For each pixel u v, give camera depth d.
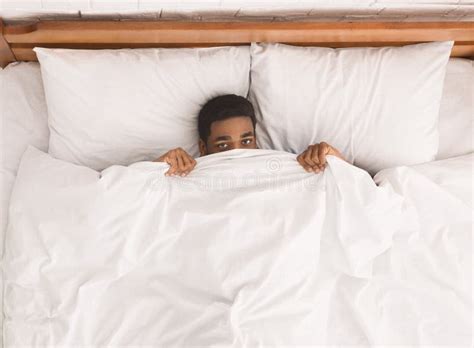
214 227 1.10
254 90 1.35
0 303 1.11
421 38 1.37
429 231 1.21
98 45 1.31
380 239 1.14
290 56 1.31
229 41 1.33
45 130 1.30
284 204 1.13
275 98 1.31
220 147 1.24
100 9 1.25
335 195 1.17
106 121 1.24
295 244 1.08
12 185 1.22
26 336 1.03
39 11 1.23
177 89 1.29
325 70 1.31
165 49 1.30
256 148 1.29
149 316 1.07
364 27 1.31
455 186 1.26
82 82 1.22
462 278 1.16
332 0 1.31
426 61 1.33
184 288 1.08
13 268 1.08
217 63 1.30
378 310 1.12
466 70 1.48
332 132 1.32
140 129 1.27
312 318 1.06
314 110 1.31
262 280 1.04
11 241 1.10
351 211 1.16
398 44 1.41
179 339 1.03
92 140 1.25
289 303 1.05
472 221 1.21
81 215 1.10
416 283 1.15
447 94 1.45
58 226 1.09
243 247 1.09
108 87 1.23
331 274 1.15
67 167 1.18
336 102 1.31
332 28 1.30
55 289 1.05
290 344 1.01
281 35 1.31
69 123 1.24
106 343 1.04
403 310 1.13
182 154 1.21
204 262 1.07
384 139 1.32
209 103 1.27
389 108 1.31
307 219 1.11
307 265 1.09
